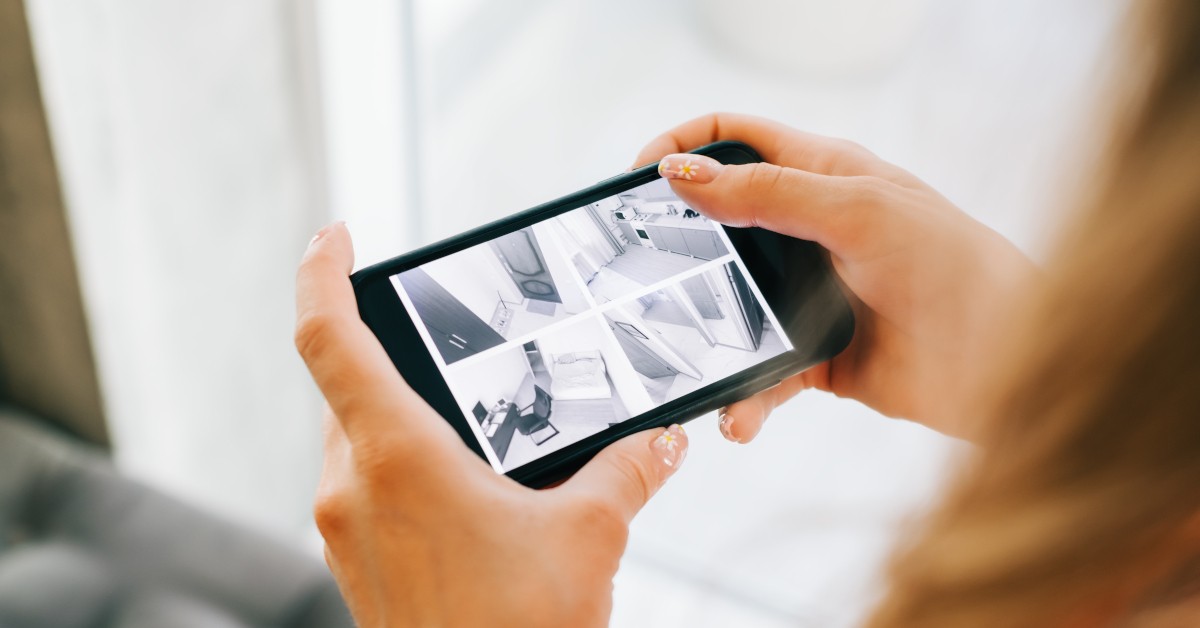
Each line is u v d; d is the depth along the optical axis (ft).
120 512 2.85
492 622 1.19
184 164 2.87
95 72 2.52
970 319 1.43
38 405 3.24
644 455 1.49
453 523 1.23
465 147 4.29
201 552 2.76
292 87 3.02
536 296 1.69
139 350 3.15
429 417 1.30
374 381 1.30
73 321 2.89
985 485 0.64
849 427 1.94
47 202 2.61
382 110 3.30
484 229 1.72
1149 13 0.49
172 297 3.12
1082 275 0.53
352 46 3.04
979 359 1.21
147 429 3.33
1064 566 0.61
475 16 4.21
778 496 3.53
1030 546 0.61
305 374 3.76
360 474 1.27
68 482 2.93
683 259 1.71
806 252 1.77
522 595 1.20
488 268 1.69
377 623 1.29
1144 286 0.50
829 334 1.70
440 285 1.66
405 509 1.24
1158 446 0.54
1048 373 0.57
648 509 3.84
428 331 1.64
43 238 2.70
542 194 4.26
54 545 2.78
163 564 2.73
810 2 3.52
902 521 0.75
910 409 1.83
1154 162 0.49
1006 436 0.62
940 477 0.72
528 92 4.36
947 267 1.56
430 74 4.16
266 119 2.99
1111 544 0.60
